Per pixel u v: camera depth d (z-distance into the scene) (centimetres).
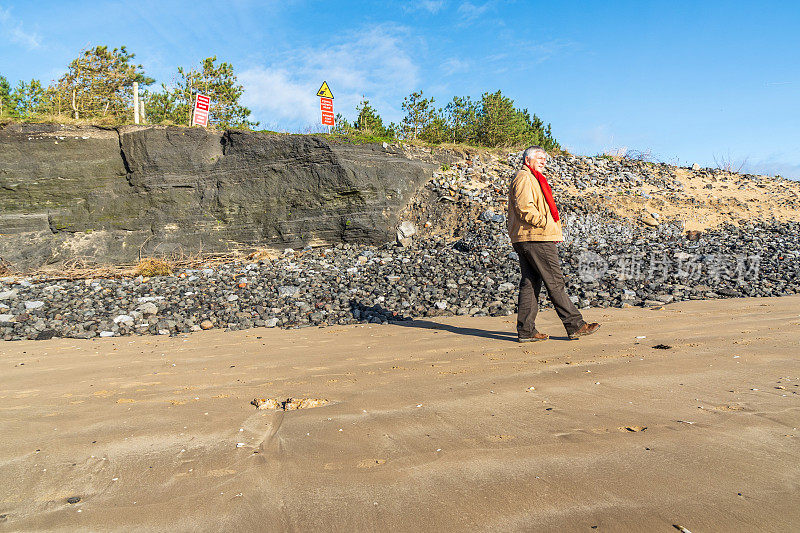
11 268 1221
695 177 1681
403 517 154
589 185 1518
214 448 222
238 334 603
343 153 1346
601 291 770
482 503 161
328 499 168
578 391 288
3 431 256
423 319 648
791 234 1241
